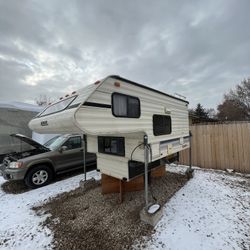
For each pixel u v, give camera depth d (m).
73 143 5.82
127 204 3.57
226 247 2.36
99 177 5.36
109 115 2.77
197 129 6.53
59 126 2.74
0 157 7.98
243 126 5.60
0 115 8.24
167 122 4.26
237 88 25.52
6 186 5.21
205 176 5.28
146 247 2.41
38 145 5.57
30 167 4.86
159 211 3.04
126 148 3.44
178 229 2.75
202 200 3.70
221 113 28.02
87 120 2.46
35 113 9.41
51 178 5.20
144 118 3.46
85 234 2.72
